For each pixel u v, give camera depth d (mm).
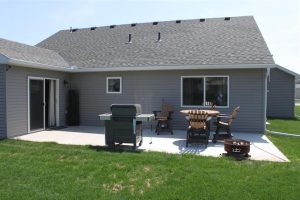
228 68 11500
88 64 13812
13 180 5379
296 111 23906
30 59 11172
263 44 12531
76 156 7098
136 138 8336
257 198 4559
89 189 4957
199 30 15234
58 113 13367
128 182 5320
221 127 9680
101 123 13750
